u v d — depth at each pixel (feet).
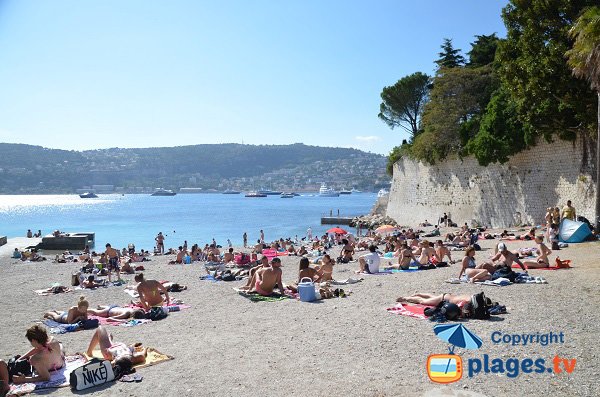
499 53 107.86
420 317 37.50
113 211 431.02
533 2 97.45
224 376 26.55
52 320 43.91
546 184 117.39
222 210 435.94
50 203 652.89
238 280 65.72
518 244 86.48
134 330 38.34
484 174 142.82
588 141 103.19
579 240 76.38
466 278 51.42
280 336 34.37
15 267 97.91
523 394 22.33
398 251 84.69
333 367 27.25
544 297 41.01
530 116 101.09
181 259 98.58
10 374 27.35
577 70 76.23
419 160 185.78
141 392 24.79
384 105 246.06
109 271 76.95
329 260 57.52
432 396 22.12
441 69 166.71
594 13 73.92
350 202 653.71
